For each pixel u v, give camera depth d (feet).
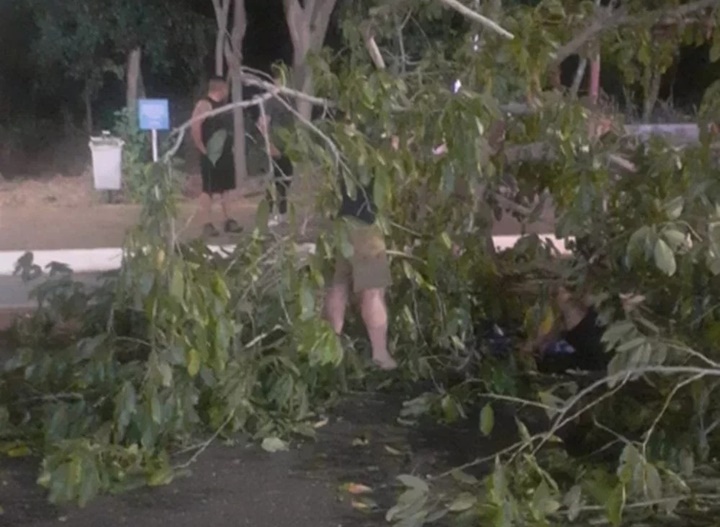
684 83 38.96
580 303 22.76
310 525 16.15
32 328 24.25
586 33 22.07
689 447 17.34
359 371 22.45
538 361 23.89
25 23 75.72
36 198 59.57
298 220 18.57
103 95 78.74
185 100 77.92
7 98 77.66
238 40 60.39
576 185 19.90
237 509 16.76
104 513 16.57
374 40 23.63
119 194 59.47
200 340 16.74
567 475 17.40
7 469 18.47
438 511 15.80
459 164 18.16
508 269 24.07
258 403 20.54
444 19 24.04
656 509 15.81
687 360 17.66
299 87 21.40
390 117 18.31
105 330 21.94
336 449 19.52
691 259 16.33
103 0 67.62
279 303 19.99
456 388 21.89
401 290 23.21
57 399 20.42
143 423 17.51
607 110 25.00
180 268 16.22
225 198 39.86
